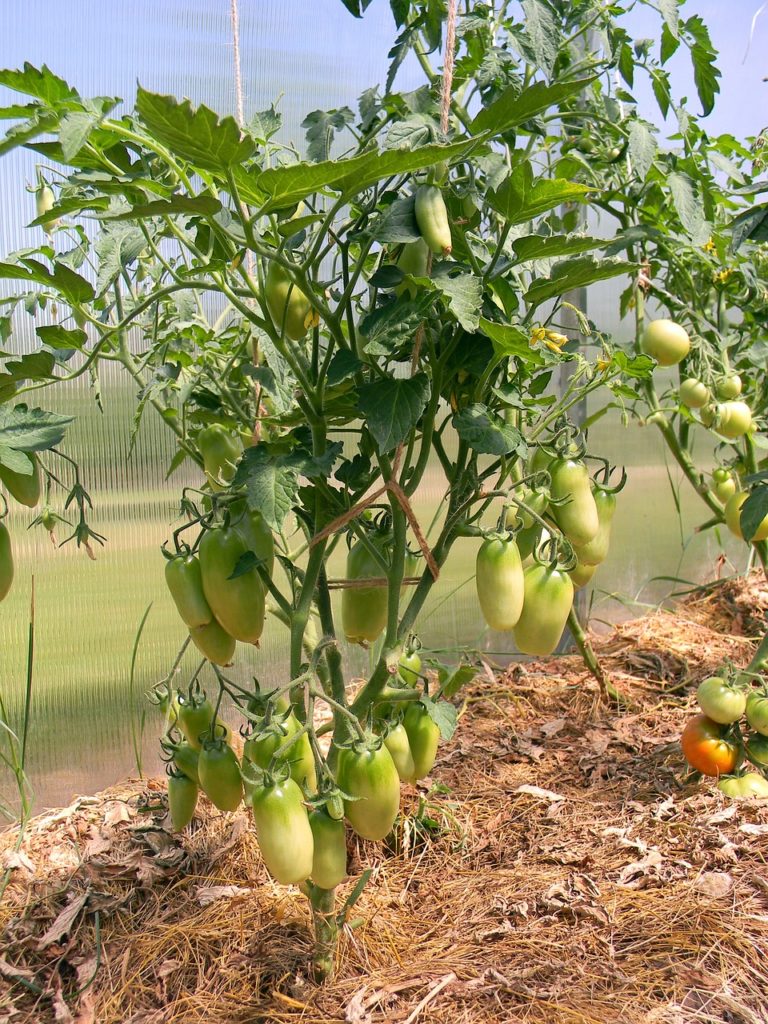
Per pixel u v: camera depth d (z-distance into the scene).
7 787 2.24
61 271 1.13
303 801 1.24
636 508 4.02
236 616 1.21
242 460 1.19
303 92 2.63
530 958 1.61
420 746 1.46
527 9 1.50
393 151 0.93
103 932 1.75
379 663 1.38
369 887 1.86
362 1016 1.46
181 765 1.53
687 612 3.86
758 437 2.79
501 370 1.38
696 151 2.72
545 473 1.36
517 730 2.67
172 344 1.96
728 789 2.13
